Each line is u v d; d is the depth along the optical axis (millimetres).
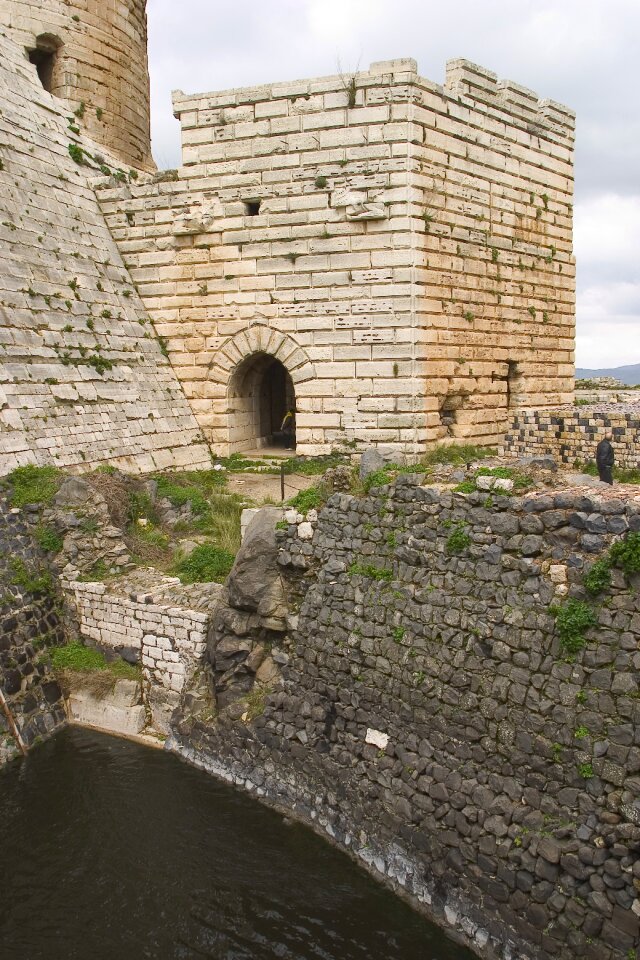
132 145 28844
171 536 17406
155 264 24047
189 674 13438
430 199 22125
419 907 9312
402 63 21125
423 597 10156
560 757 8336
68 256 21703
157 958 8977
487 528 9570
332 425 22734
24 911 9680
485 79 23781
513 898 8445
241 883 10000
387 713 10438
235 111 22656
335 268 22266
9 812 11500
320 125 21922
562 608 8570
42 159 22688
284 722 11766
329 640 11352
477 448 23859
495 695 9078
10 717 13047
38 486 15797
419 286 21953
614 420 18156
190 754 12727
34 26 25750
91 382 20016
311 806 11062
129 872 10281
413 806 9711
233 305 23391
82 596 14789
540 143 26141
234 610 12742
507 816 8703
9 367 17516
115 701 13711
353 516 11492
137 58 29078
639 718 7777
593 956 7715
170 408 22938
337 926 9250
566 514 8797
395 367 22031
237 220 23016
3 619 13672
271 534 12492
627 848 7676
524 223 25875
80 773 12453
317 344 22625
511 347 25859
